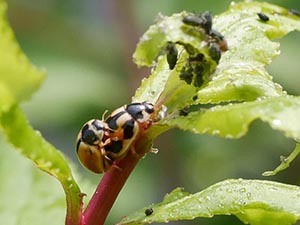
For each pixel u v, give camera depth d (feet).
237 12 0.40
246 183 0.37
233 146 0.82
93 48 0.81
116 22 0.81
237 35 0.39
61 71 0.79
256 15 0.40
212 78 0.37
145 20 0.80
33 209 0.47
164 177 0.80
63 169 0.34
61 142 0.82
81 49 0.81
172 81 0.37
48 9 0.83
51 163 0.34
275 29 0.40
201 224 0.74
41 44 0.81
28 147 0.33
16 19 0.81
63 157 0.34
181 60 0.37
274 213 0.38
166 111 0.37
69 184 0.36
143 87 0.39
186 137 0.81
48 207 0.47
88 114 0.78
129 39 0.80
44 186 0.47
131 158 0.37
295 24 0.40
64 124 0.78
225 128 0.33
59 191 0.47
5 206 0.47
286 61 0.77
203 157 0.81
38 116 0.77
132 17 0.80
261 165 0.82
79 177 0.46
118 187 0.37
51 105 0.77
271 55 0.39
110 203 0.37
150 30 0.35
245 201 0.37
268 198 0.37
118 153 0.37
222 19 0.40
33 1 0.82
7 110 0.32
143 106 0.37
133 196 0.78
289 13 0.40
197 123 0.34
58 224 0.46
